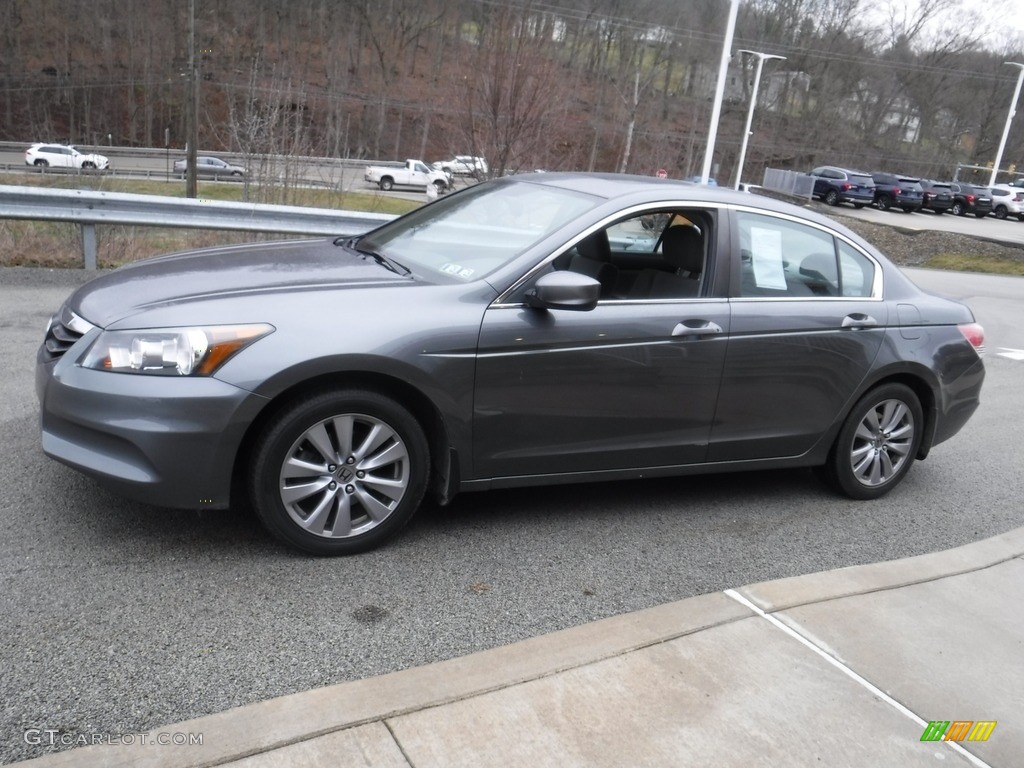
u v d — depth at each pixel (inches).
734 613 139.7
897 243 1114.1
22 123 2832.2
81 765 95.2
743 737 110.4
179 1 2866.6
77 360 138.3
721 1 2564.0
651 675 121.1
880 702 120.6
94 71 2886.3
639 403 167.6
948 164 2940.5
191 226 396.8
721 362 173.6
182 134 2854.3
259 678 115.8
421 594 141.6
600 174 196.5
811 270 189.9
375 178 1980.8
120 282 154.9
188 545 149.2
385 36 3100.4
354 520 151.3
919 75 2987.2
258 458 140.9
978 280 799.7
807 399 187.2
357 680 115.1
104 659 116.6
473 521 171.8
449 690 113.5
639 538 171.8
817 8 2822.3
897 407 202.4
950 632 140.8
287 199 701.9
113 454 136.6
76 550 144.2
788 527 185.0
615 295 166.6
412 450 150.9
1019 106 3056.1
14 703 106.3
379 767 98.9
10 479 167.2
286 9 3080.7
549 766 102.0
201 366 135.1
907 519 196.5
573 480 168.9
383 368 143.1
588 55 2092.8
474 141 735.1
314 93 2586.1
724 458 183.3
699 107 2415.1
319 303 144.9
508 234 169.0
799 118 2908.5
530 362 155.2
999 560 169.6
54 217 367.9
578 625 136.0
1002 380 345.4
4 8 2792.8
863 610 145.1
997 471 236.5
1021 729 118.2
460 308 151.0
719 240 177.0
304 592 138.4
